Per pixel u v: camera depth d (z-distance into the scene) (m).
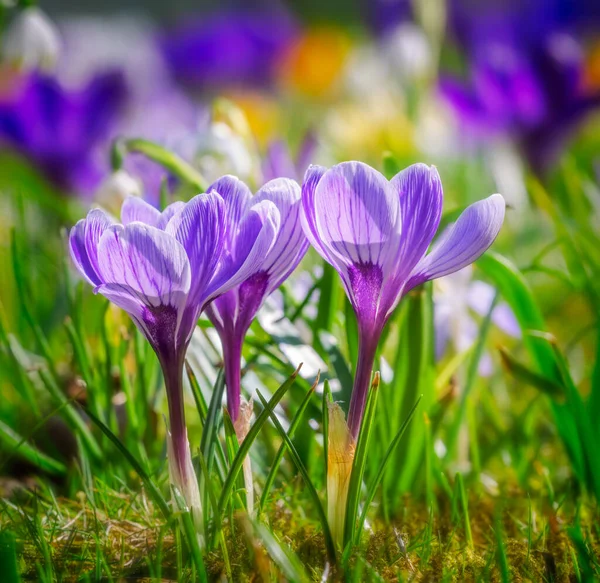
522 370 0.63
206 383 0.64
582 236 0.72
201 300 0.52
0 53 0.94
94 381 0.65
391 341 0.72
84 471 0.63
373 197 0.51
